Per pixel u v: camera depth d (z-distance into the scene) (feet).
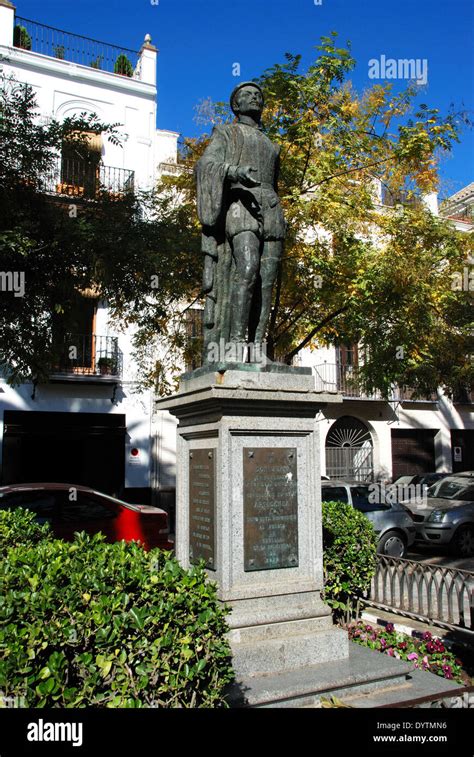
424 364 43.86
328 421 66.54
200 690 10.39
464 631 19.31
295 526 15.11
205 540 15.02
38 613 9.14
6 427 51.31
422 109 32.48
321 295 34.60
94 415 54.44
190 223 36.27
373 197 39.93
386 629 19.45
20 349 29.48
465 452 75.92
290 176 33.12
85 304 51.80
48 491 27.32
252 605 14.29
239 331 15.89
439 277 38.37
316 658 14.55
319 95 31.71
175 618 9.90
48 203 30.76
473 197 63.05
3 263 27.91
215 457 14.73
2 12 53.72
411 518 39.11
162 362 43.11
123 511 28.12
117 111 57.26
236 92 17.20
